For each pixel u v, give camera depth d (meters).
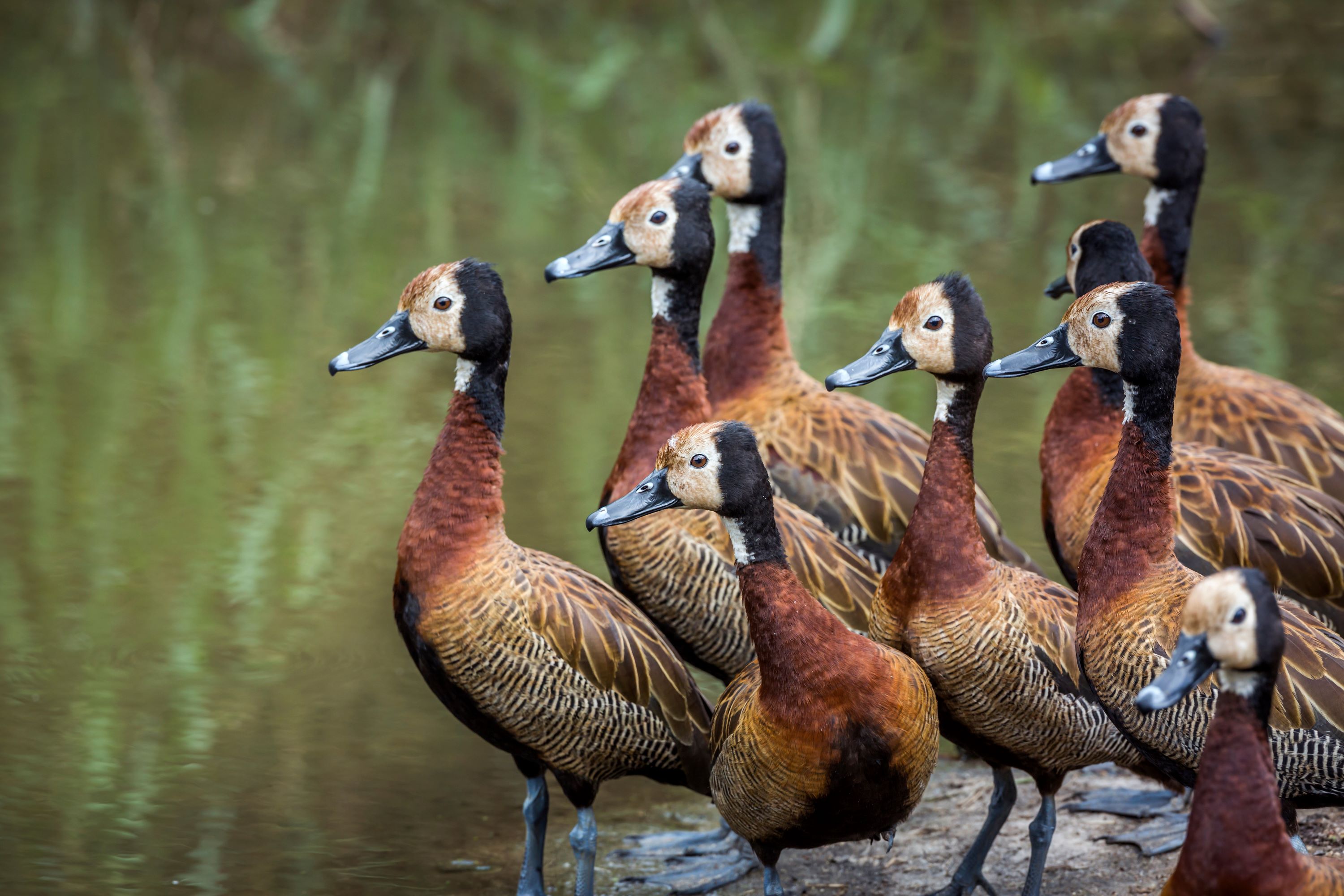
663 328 11.87
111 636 13.59
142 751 11.93
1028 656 9.48
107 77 31.59
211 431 17.50
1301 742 8.84
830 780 8.84
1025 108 29.20
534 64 31.48
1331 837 10.35
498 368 10.17
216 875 10.41
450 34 33.72
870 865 10.86
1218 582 7.23
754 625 8.95
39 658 13.21
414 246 23.12
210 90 31.03
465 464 10.01
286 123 29.12
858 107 29.42
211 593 14.34
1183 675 7.26
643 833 11.39
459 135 28.42
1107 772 12.20
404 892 10.34
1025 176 25.88
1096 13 34.91
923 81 30.91
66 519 15.55
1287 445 12.19
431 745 12.20
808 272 21.80
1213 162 26.16
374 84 31.34
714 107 29.20
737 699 9.41
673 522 10.98
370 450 17.12
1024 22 34.31
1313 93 29.64
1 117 29.08
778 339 12.84
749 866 10.85
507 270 22.20
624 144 27.80
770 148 12.91
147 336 20.02
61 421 17.61
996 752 9.88
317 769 11.80
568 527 15.16
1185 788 10.86
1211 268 21.83
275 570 14.76
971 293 9.83
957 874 10.17
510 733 10.06
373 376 19.19
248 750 11.99
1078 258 11.47
